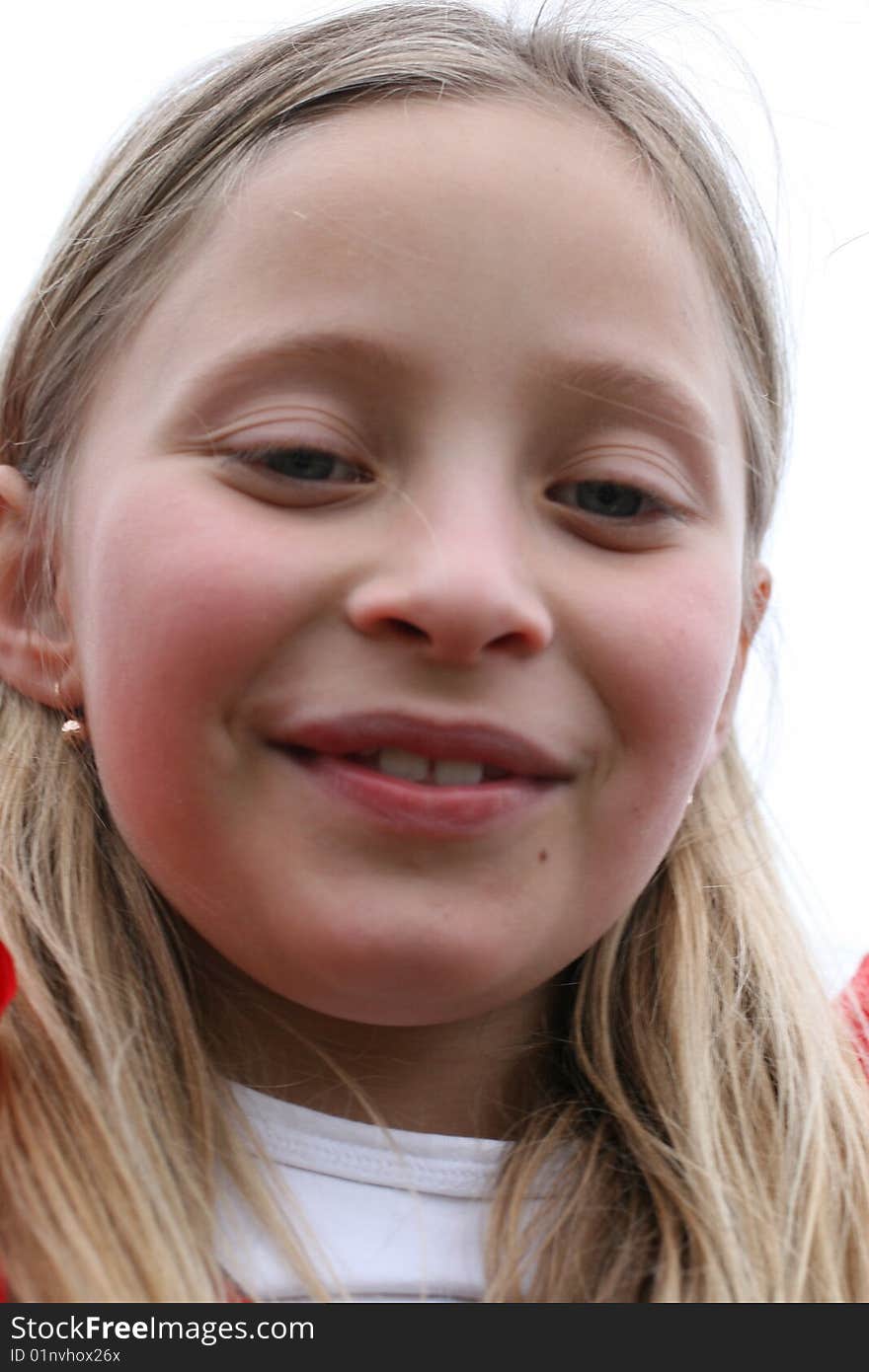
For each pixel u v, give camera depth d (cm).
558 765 64
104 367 68
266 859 63
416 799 63
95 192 70
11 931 68
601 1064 70
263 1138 66
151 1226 64
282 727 63
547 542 65
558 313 64
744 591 71
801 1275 67
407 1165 66
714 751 72
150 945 67
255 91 67
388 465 64
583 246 65
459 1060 67
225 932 64
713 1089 70
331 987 64
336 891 63
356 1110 66
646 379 65
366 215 64
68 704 68
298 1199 65
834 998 75
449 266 64
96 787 69
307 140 66
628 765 65
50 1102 65
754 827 75
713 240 69
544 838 64
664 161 68
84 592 66
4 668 69
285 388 64
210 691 63
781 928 74
